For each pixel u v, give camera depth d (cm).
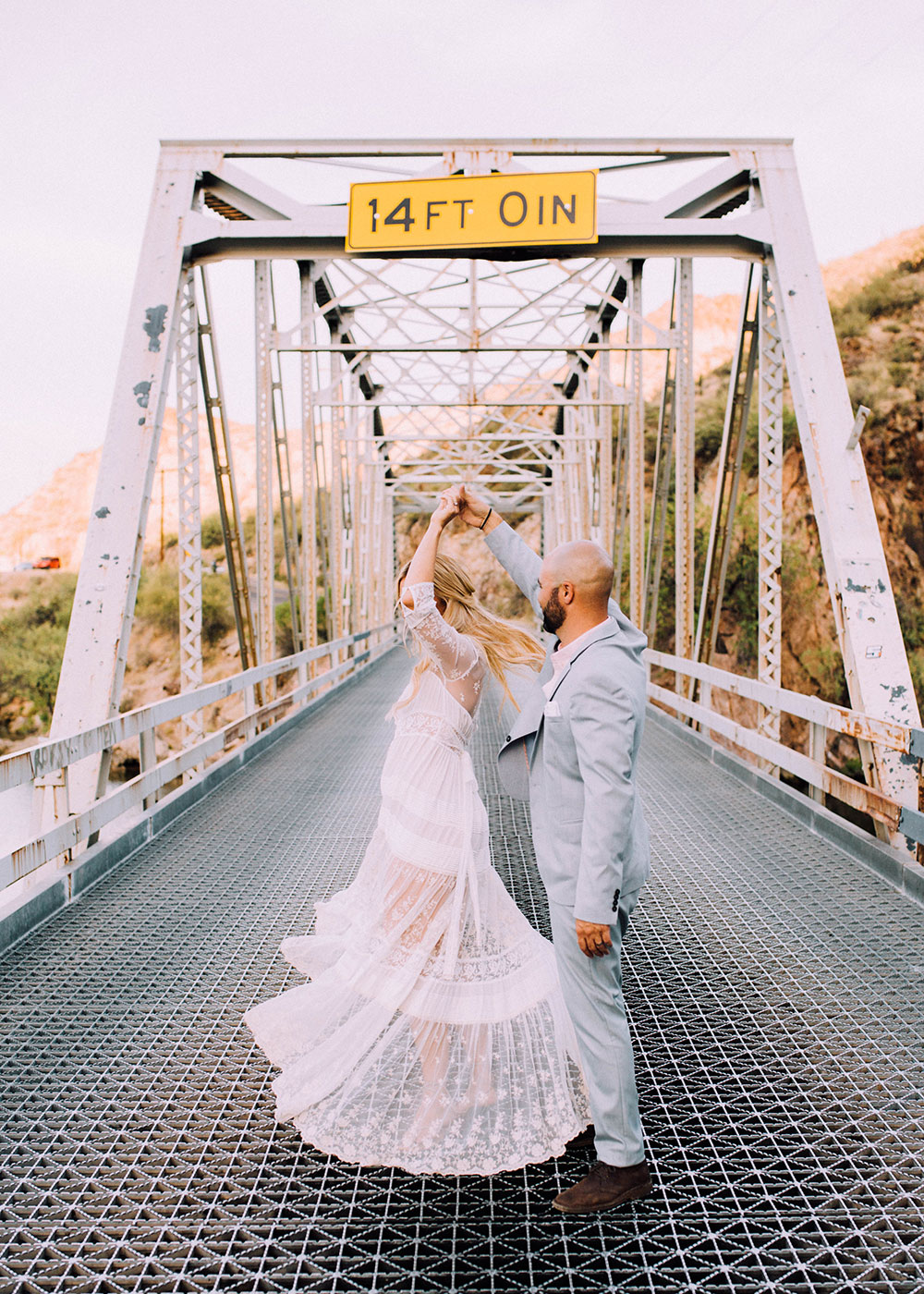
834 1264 183
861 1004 296
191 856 470
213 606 4722
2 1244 191
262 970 328
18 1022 288
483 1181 210
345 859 464
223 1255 187
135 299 634
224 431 843
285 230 651
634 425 1159
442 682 223
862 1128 229
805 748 2616
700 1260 185
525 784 212
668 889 411
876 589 552
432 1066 205
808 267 639
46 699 4859
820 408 603
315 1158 219
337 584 1494
